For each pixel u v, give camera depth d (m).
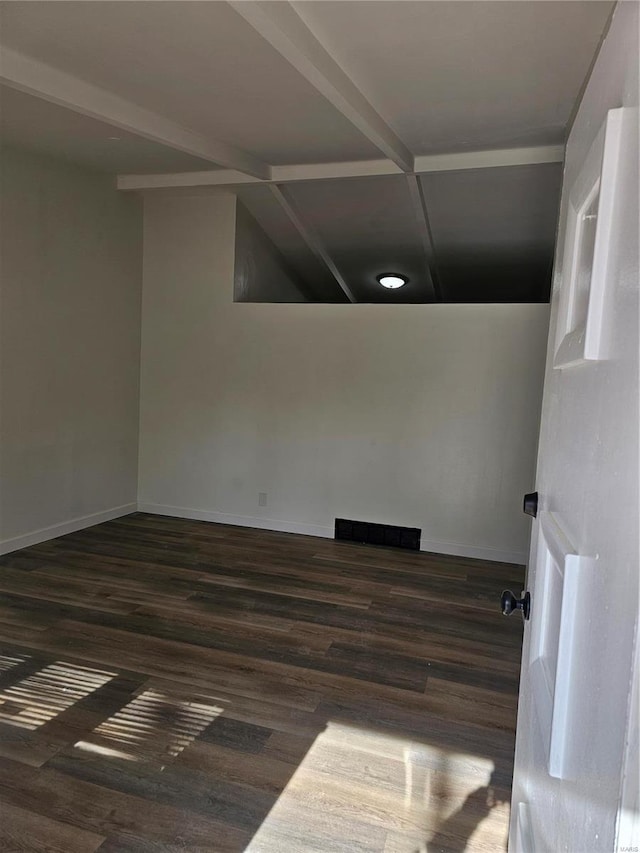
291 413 4.98
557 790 0.77
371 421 4.77
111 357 5.02
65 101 2.90
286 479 5.04
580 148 0.92
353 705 2.49
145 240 5.26
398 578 4.04
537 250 5.15
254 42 2.53
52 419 4.47
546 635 0.96
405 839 1.80
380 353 4.71
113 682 2.60
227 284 5.05
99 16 2.36
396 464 4.73
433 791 2.00
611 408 0.61
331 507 4.93
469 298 6.50
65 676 2.63
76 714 2.36
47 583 3.68
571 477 0.84
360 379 4.77
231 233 4.98
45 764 2.06
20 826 1.79
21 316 4.12
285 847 1.75
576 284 0.89
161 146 3.95
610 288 0.63
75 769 2.04
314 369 4.89
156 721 2.33
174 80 2.92
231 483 5.20
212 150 3.76
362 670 2.78
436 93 2.99
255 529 5.10
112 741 2.20
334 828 1.83
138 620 3.22
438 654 2.96
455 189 4.31
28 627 3.08
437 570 4.23
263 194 4.82
